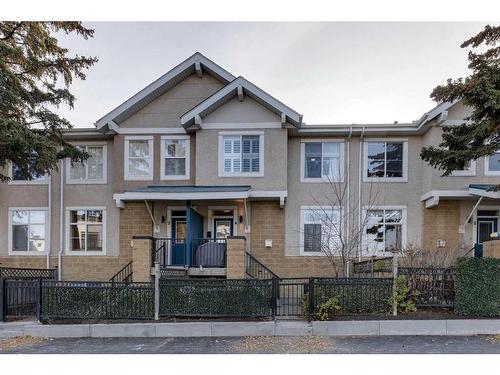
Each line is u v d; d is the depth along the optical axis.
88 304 8.23
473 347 6.59
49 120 10.79
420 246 12.40
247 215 13.09
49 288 8.27
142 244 11.02
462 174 12.12
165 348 6.76
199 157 12.79
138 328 7.73
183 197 11.52
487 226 12.79
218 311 8.14
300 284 8.27
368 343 6.91
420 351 6.36
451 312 8.17
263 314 8.04
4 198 13.88
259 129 12.73
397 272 8.35
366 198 13.19
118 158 13.34
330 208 13.20
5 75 9.18
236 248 10.78
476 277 7.95
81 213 13.77
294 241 13.11
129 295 8.24
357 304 8.16
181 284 8.24
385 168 13.31
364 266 11.17
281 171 12.60
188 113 12.48
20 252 13.66
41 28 10.59
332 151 13.48
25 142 9.08
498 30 8.16
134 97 13.17
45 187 13.87
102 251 13.54
